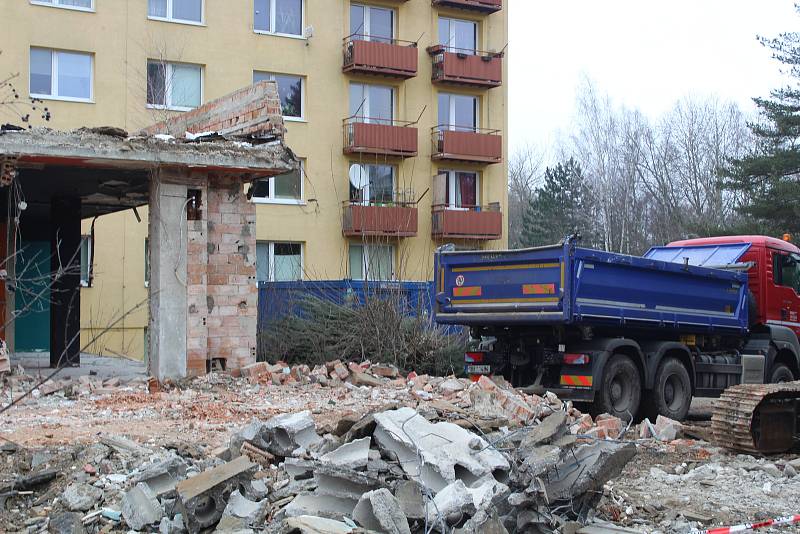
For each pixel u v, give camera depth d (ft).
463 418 28.96
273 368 45.68
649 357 44.42
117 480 22.84
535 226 212.64
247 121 48.60
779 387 36.04
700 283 46.80
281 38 96.22
